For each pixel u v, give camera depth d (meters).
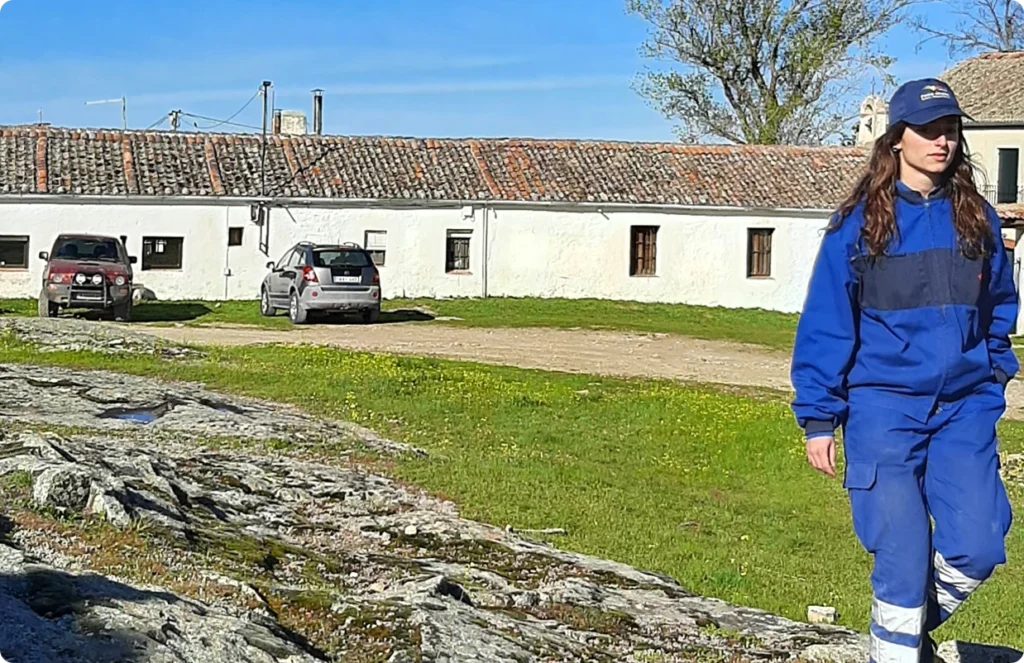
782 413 17.12
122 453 9.91
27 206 35.75
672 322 35.34
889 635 4.10
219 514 8.27
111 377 16.75
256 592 5.91
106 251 31.42
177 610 5.20
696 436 15.30
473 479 11.41
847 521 11.48
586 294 39.75
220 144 39.69
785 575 9.19
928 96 4.06
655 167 41.88
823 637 6.62
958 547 4.06
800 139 53.34
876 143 4.26
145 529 6.88
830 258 4.20
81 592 5.21
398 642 5.42
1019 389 23.20
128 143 39.06
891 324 4.12
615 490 11.81
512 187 39.44
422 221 38.53
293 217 37.69
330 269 31.03
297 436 12.96
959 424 4.13
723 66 53.31
